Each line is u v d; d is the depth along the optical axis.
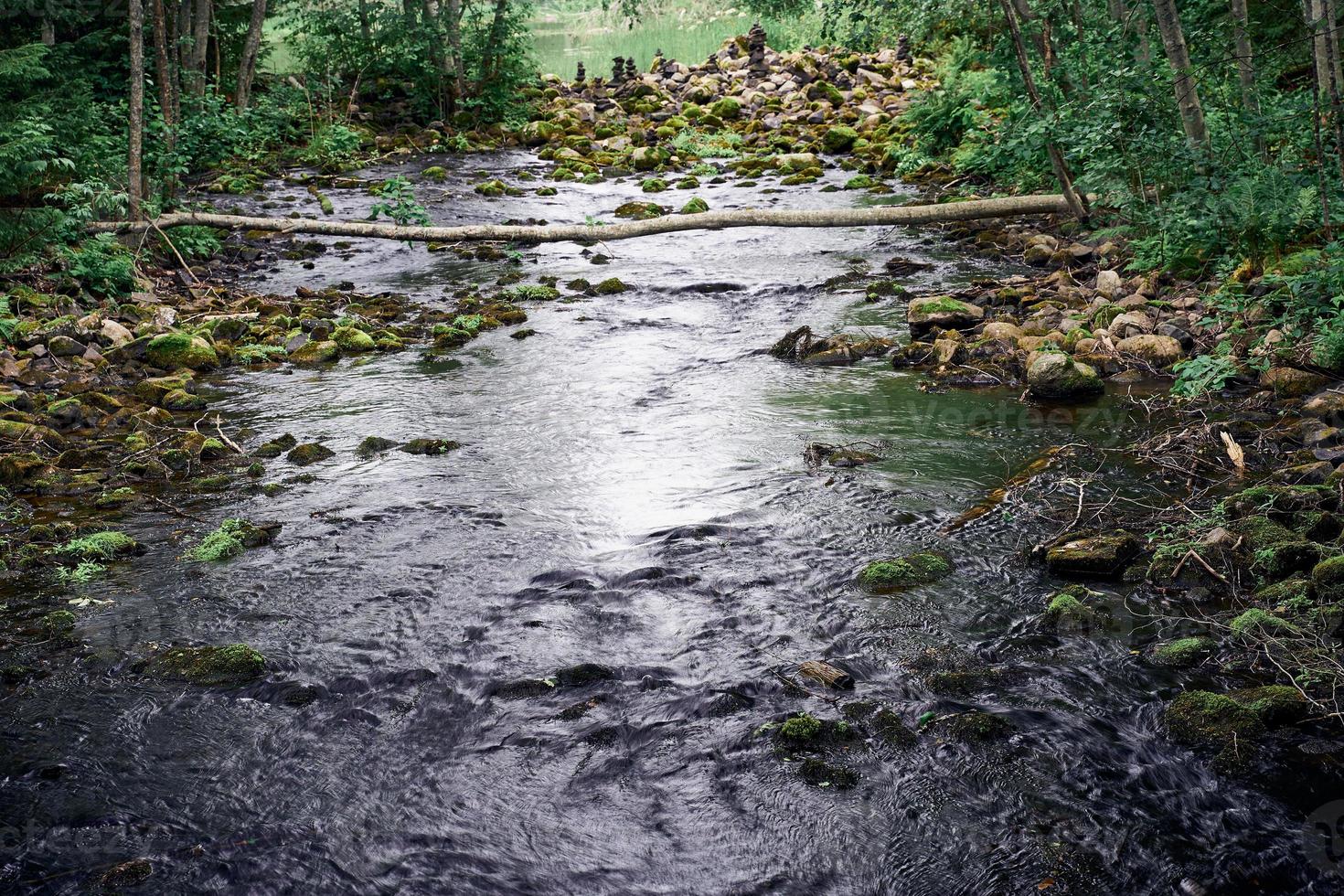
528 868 3.46
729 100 24.42
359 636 4.81
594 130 23.53
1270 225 8.86
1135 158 10.31
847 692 4.28
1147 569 5.05
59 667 4.64
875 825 3.58
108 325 9.57
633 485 6.41
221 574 5.43
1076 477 6.20
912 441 6.94
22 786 3.89
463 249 13.95
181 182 17.73
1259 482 5.89
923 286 10.98
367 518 6.05
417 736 4.12
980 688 4.26
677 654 4.58
